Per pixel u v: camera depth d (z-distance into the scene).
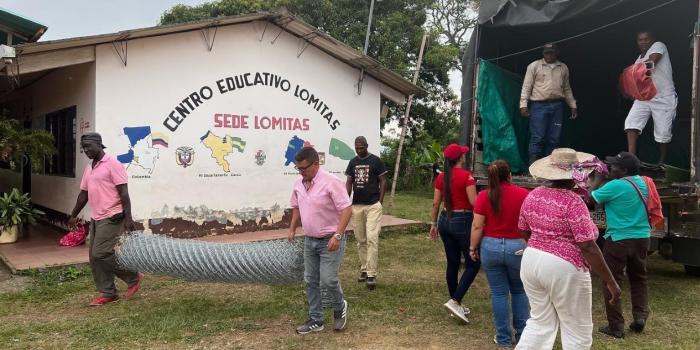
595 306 5.20
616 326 4.33
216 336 4.34
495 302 4.11
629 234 4.35
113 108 7.73
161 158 8.16
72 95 8.43
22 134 7.90
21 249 7.47
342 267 6.94
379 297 5.53
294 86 9.54
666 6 6.88
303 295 5.54
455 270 4.93
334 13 18.56
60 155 9.17
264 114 9.21
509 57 7.93
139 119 7.96
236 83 8.88
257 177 9.16
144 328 4.49
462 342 4.25
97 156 5.11
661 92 6.32
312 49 9.73
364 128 10.48
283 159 9.45
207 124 8.62
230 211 8.86
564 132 8.36
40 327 4.52
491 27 6.90
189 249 4.84
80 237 7.75
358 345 4.17
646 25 7.51
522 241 3.91
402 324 4.68
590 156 3.54
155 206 8.12
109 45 7.64
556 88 7.05
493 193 3.96
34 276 6.21
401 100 11.04
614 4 5.98
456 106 21.56
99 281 5.24
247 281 4.81
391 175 21.38
